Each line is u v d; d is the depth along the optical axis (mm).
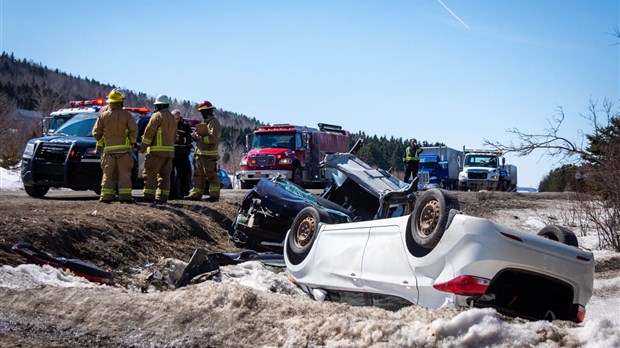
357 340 5348
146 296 6891
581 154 18469
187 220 13648
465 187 42812
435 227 6465
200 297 6535
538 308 6836
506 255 6207
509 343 5105
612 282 11586
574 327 6066
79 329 6203
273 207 12922
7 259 8734
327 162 13055
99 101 18203
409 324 5430
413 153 31656
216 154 16969
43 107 59250
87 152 16031
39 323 6359
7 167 31797
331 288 7926
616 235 15953
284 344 5469
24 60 132875
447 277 6285
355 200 13203
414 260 6641
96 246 10594
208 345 5656
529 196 27594
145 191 15289
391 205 11820
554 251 6422
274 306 6332
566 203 24547
